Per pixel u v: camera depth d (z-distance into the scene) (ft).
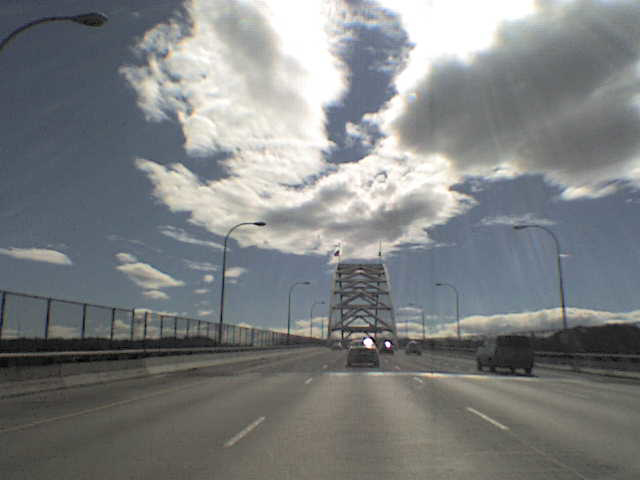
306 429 30.81
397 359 164.45
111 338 82.89
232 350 141.69
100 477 19.93
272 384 63.87
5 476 20.04
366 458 23.26
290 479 19.77
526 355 98.27
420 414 37.37
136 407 41.14
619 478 20.08
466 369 107.86
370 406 41.96
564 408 41.47
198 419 34.65
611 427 31.96
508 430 30.73
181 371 93.61
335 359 161.68
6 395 48.67
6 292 57.41
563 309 122.62
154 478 19.80
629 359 96.94
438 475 20.43
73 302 71.36
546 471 21.06
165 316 106.63
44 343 64.64
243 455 23.76
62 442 26.63
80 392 53.62
